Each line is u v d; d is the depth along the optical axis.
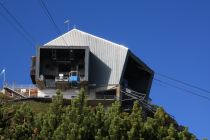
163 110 55.25
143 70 118.69
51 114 52.62
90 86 111.19
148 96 121.00
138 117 53.31
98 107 54.34
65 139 49.84
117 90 107.56
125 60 112.81
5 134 51.25
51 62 111.81
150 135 51.91
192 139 52.56
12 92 110.81
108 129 51.47
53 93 110.75
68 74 111.25
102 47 114.12
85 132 50.41
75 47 110.81
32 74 112.06
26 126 51.91
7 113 53.91
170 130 52.53
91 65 112.88
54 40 115.81
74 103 53.50
